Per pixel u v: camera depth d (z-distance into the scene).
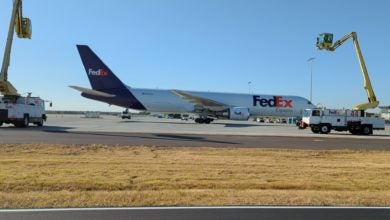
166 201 9.09
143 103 57.81
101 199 9.13
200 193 10.03
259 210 8.52
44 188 10.48
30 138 24.12
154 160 16.36
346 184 12.10
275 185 11.62
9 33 37.97
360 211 8.61
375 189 11.52
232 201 9.22
